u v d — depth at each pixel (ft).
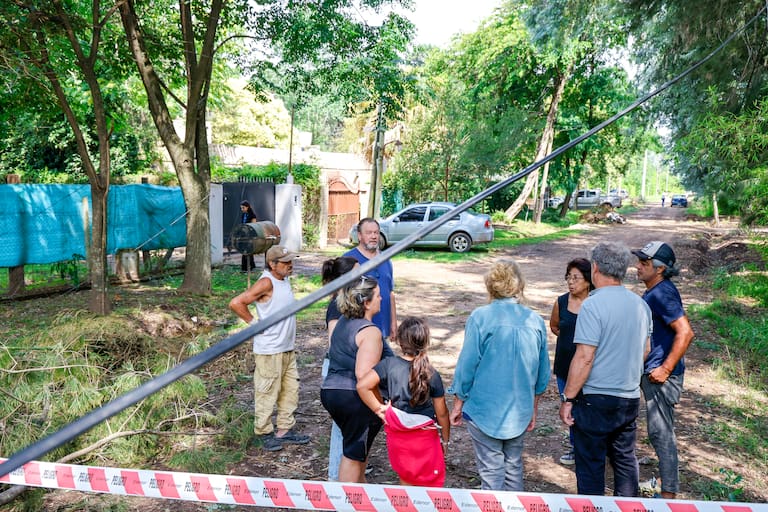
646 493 14.24
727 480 14.79
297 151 119.34
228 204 65.36
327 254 66.03
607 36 49.96
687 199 222.69
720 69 37.37
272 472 15.31
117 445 15.47
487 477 11.77
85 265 43.06
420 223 68.69
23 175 83.56
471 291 43.93
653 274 13.24
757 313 34.65
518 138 89.81
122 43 40.40
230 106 147.64
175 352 22.65
